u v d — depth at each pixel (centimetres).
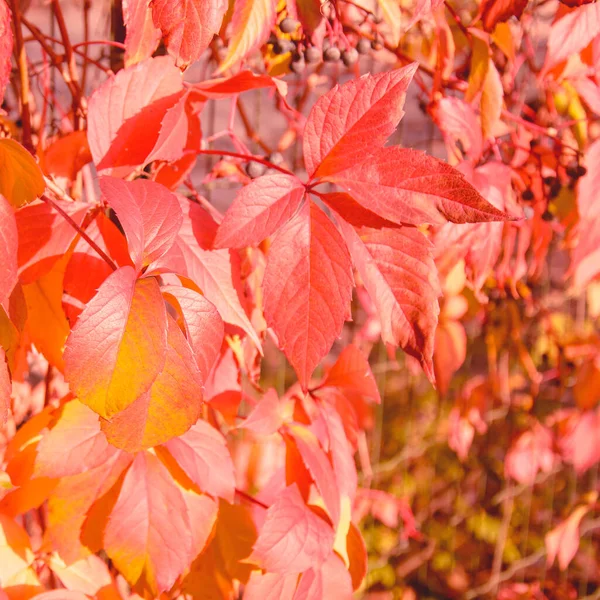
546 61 83
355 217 71
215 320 67
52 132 91
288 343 70
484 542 216
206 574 81
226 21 77
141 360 62
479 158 91
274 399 80
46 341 74
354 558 81
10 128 84
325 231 70
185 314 67
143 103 75
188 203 74
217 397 81
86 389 62
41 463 73
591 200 96
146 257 65
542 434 156
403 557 211
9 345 66
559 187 97
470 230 88
